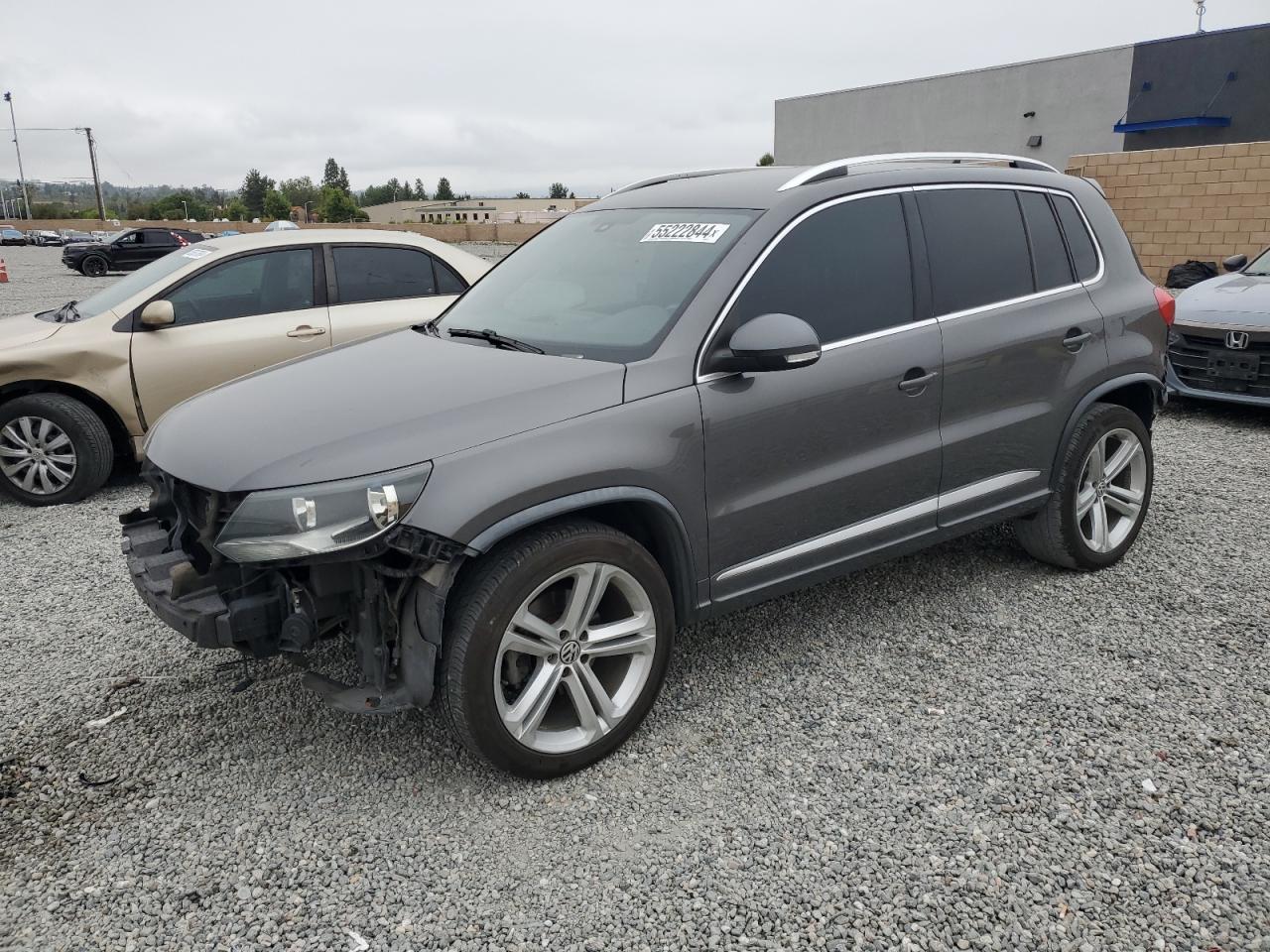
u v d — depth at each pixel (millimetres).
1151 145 25766
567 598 2998
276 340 6387
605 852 2719
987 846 2707
